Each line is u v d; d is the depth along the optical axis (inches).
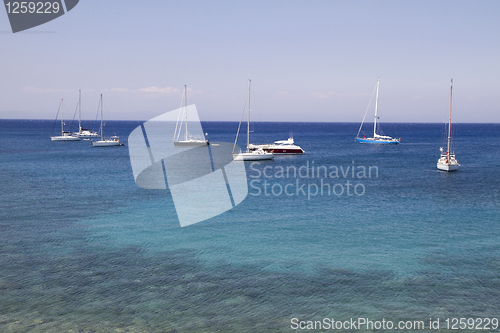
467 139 5826.8
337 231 975.6
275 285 660.7
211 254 802.2
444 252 822.5
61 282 656.4
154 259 770.2
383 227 1015.6
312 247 851.4
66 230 955.3
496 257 792.3
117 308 574.2
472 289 647.8
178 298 609.3
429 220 1091.3
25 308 569.0
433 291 640.4
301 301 606.5
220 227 1000.9
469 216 1141.1
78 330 515.5
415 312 575.2
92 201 1299.2
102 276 684.1
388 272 716.7
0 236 900.0
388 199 1395.2
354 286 658.8
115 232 944.3
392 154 3366.1
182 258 778.2
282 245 864.3
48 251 805.2
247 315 563.5
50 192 1454.2
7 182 1683.1
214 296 617.6
